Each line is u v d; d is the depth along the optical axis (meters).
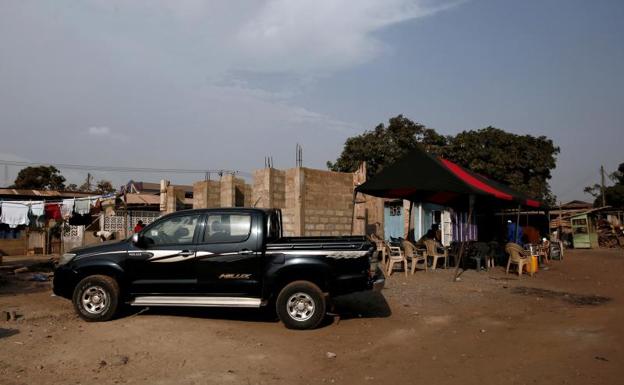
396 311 8.70
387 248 14.33
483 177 16.23
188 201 28.64
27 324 7.50
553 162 33.41
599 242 31.28
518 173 32.72
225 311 8.56
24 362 5.61
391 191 16.50
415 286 11.37
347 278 7.40
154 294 7.75
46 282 12.29
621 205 45.41
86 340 6.56
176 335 6.84
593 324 7.77
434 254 14.65
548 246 19.38
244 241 7.66
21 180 42.53
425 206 23.89
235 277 7.57
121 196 18.31
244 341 6.60
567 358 5.88
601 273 15.04
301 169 14.71
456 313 8.60
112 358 5.74
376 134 32.34
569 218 30.20
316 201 15.13
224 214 7.89
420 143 31.70
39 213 17.72
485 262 15.98
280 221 8.95
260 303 7.52
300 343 6.56
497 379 5.13
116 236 23.00
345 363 5.71
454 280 12.37
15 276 13.30
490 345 6.50
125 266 7.73
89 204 18.08
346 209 16.06
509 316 8.41
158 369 5.39
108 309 7.61
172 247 7.75
